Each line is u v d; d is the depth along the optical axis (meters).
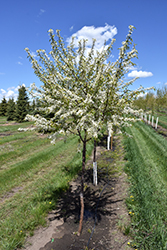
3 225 4.12
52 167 8.30
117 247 3.37
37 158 9.45
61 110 3.36
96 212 4.64
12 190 6.23
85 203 5.15
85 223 4.24
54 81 3.91
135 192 4.97
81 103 3.35
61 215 4.61
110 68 3.78
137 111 3.65
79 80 4.00
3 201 5.51
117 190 5.64
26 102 32.19
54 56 4.19
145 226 3.60
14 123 30.92
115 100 3.70
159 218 3.61
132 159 7.71
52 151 10.84
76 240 3.68
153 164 7.25
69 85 3.79
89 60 4.21
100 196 5.44
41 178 7.07
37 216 4.39
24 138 16.14
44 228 4.13
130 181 5.88
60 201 5.32
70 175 6.96
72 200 5.34
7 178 7.15
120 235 3.68
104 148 10.95
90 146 11.10
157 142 11.01
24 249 3.51
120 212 4.47
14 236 3.76
